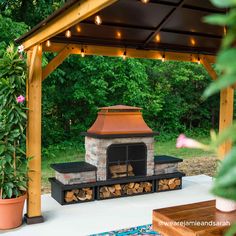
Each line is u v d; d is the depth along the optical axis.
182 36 5.04
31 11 9.42
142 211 4.69
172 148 10.23
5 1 8.98
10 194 3.87
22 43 4.43
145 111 11.34
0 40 7.84
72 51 4.67
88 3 2.65
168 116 11.94
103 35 4.71
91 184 5.09
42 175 7.04
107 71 9.75
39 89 4.21
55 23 3.35
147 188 5.60
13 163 4.02
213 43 5.43
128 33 4.75
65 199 4.96
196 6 4.07
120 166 5.41
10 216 3.94
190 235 2.80
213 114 12.78
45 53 8.87
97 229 3.99
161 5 3.98
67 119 10.12
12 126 4.01
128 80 10.30
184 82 12.03
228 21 0.54
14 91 3.97
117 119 5.37
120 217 4.44
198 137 12.18
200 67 11.84
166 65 11.71
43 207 4.82
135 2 3.76
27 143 4.22
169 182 5.78
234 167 0.55
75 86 9.66
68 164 5.39
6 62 3.96
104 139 5.17
